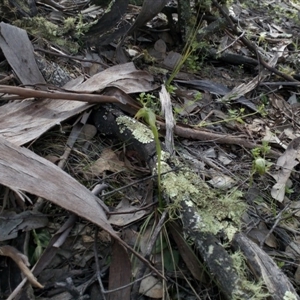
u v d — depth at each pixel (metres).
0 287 0.41
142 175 0.54
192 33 0.82
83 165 0.53
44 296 0.41
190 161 0.58
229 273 0.42
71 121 0.57
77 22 0.79
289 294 0.40
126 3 0.69
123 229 0.47
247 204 0.54
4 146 0.43
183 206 0.46
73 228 0.46
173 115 0.66
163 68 0.78
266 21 1.11
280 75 0.83
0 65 0.63
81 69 0.69
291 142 0.64
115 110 0.56
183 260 0.46
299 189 0.61
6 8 0.71
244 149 0.64
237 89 0.76
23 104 0.54
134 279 0.44
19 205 0.46
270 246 0.51
